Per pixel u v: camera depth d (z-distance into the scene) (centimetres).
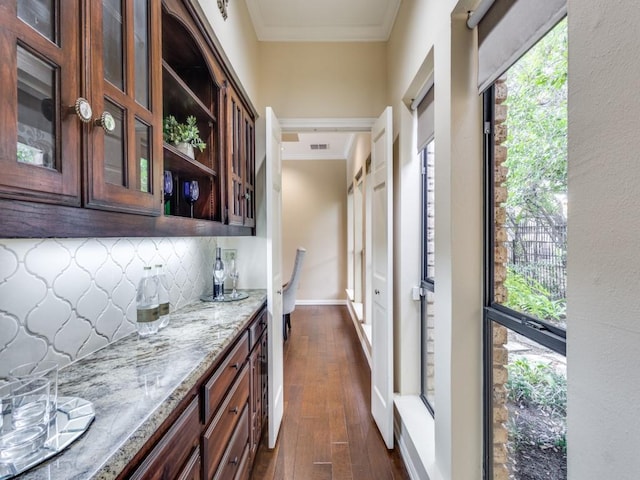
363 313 425
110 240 125
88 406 77
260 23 244
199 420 103
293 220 625
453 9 132
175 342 126
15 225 56
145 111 95
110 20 81
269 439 203
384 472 183
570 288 69
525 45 100
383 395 213
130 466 65
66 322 103
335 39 256
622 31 56
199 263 217
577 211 67
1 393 67
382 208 219
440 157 145
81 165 69
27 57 58
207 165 174
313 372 315
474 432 134
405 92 205
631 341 56
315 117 258
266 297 223
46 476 55
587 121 64
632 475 56
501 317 121
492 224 132
